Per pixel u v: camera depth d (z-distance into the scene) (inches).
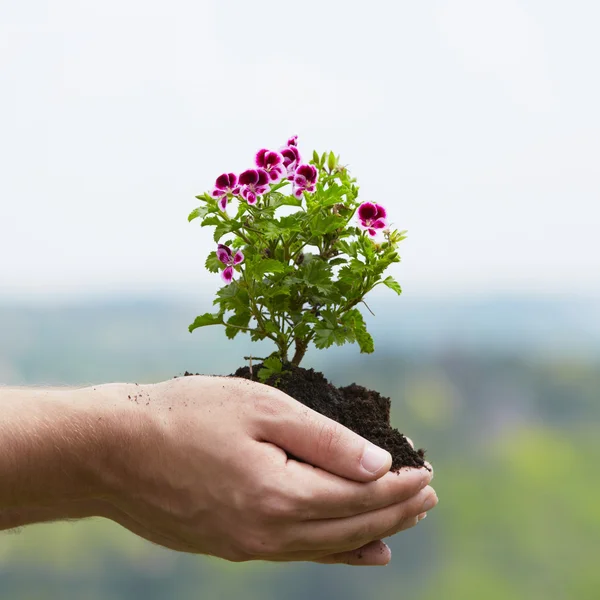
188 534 46.4
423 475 46.4
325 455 45.3
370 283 49.3
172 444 45.6
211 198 48.5
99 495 46.6
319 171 50.3
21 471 45.4
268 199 48.8
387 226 49.3
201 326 49.9
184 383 46.9
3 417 45.4
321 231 48.6
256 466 45.0
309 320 49.1
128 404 46.2
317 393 49.0
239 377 48.3
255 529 45.3
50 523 49.2
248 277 48.5
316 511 45.1
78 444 45.6
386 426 48.5
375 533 46.1
